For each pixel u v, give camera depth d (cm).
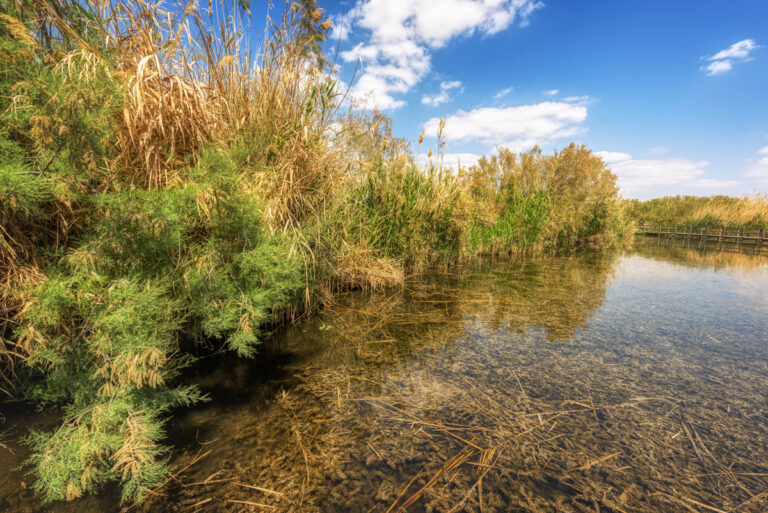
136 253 146
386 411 162
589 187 1253
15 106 134
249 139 233
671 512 106
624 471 124
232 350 224
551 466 126
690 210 2080
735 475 122
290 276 226
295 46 268
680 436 144
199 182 167
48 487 107
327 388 183
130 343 127
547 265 622
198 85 205
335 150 300
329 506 108
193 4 212
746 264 690
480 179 814
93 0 183
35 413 149
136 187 161
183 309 167
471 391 181
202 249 170
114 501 111
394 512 106
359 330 272
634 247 1091
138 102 161
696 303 368
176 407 163
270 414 158
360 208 400
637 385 189
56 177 132
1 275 136
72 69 145
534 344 249
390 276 415
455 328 280
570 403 170
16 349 148
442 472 123
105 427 120
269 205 224
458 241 588
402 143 479
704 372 205
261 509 107
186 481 119
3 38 144
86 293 129
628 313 329
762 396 177
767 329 285
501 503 109
